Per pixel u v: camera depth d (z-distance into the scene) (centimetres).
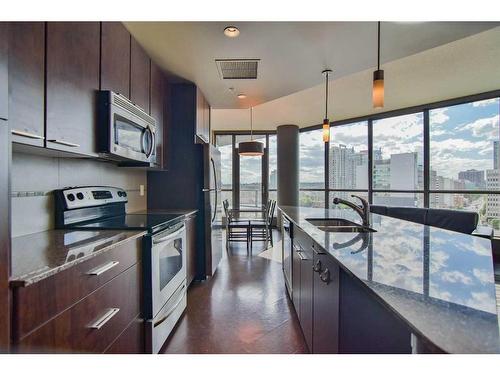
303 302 204
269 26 204
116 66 194
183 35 217
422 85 389
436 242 147
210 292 298
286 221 302
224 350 193
